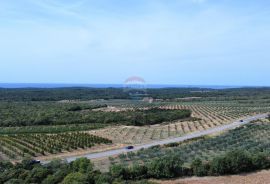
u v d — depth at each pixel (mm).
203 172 73688
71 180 57688
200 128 146000
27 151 102750
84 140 120875
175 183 69125
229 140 106750
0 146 111562
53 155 102125
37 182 61500
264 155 79438
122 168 71000
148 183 62156
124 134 136375
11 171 67562
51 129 149125
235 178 71500
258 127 129750
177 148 100312
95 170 69625
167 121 173625
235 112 194250
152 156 89875
